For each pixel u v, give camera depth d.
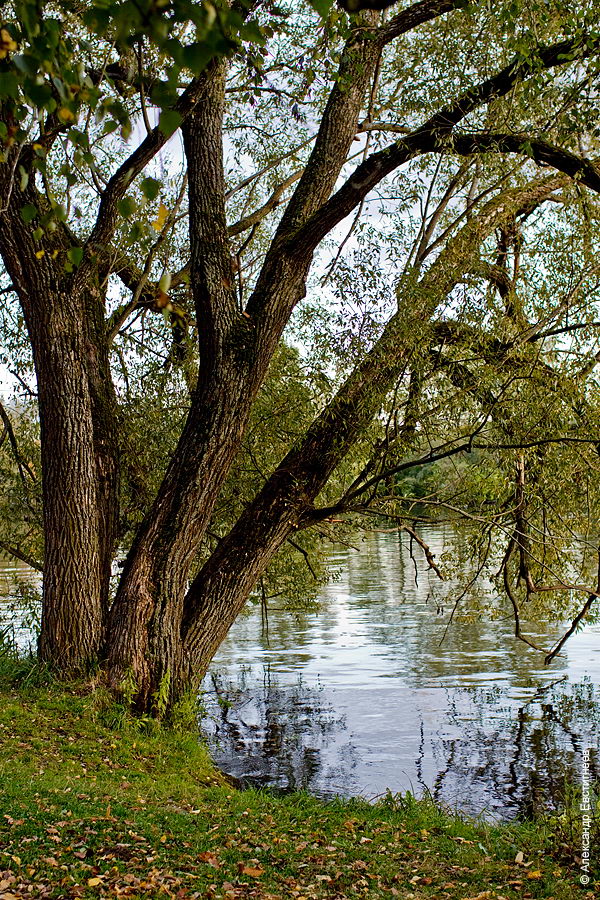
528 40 9.53
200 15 2.57
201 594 10.91
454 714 15.73
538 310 11.59
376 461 11.90
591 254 11.12
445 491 12.88
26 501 14.76
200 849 6.38
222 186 10.73
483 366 11.43
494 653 20.75
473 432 11.16
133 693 9.91
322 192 11.00
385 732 14.79
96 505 10.56
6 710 9.12
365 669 19.66
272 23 8.07
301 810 8.49
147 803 7.53
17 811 6.45
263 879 5.93
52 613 10.19
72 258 3.98
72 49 3.38
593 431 11.35
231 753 13.73
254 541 11.13
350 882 6.09
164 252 13.09
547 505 12.21
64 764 8.20
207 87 10.14
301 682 18.64
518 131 10.95
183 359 14.18
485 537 13.29
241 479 14.71
